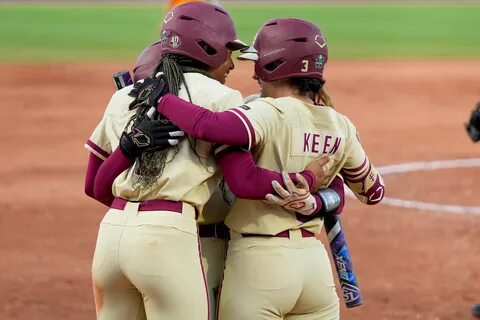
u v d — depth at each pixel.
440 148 49.91
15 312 26.31
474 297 28.00
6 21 123.88
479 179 42.78
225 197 18.14
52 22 123.38
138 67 19.23
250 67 76.00
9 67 78.25
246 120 16.16
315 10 146.62
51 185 41.41
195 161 16.45
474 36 106.00
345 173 18.16
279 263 16.75
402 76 74.50
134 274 16.11
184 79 16.88
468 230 34.94
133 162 16.62
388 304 27.28
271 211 16.89
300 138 16.83
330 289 17.47
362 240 33.56
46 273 29.81
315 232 17.34
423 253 32.16
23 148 49.16
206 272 18.20
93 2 168.00
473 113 26.52
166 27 17.12
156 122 16.28
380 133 53.81
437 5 158.88
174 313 16.19
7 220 35.78
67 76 73.88
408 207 38.00
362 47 94.62
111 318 16.92
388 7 153.88
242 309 16.83
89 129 54.56
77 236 33.91
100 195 17.27
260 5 157.88
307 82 17.20
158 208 16.30
